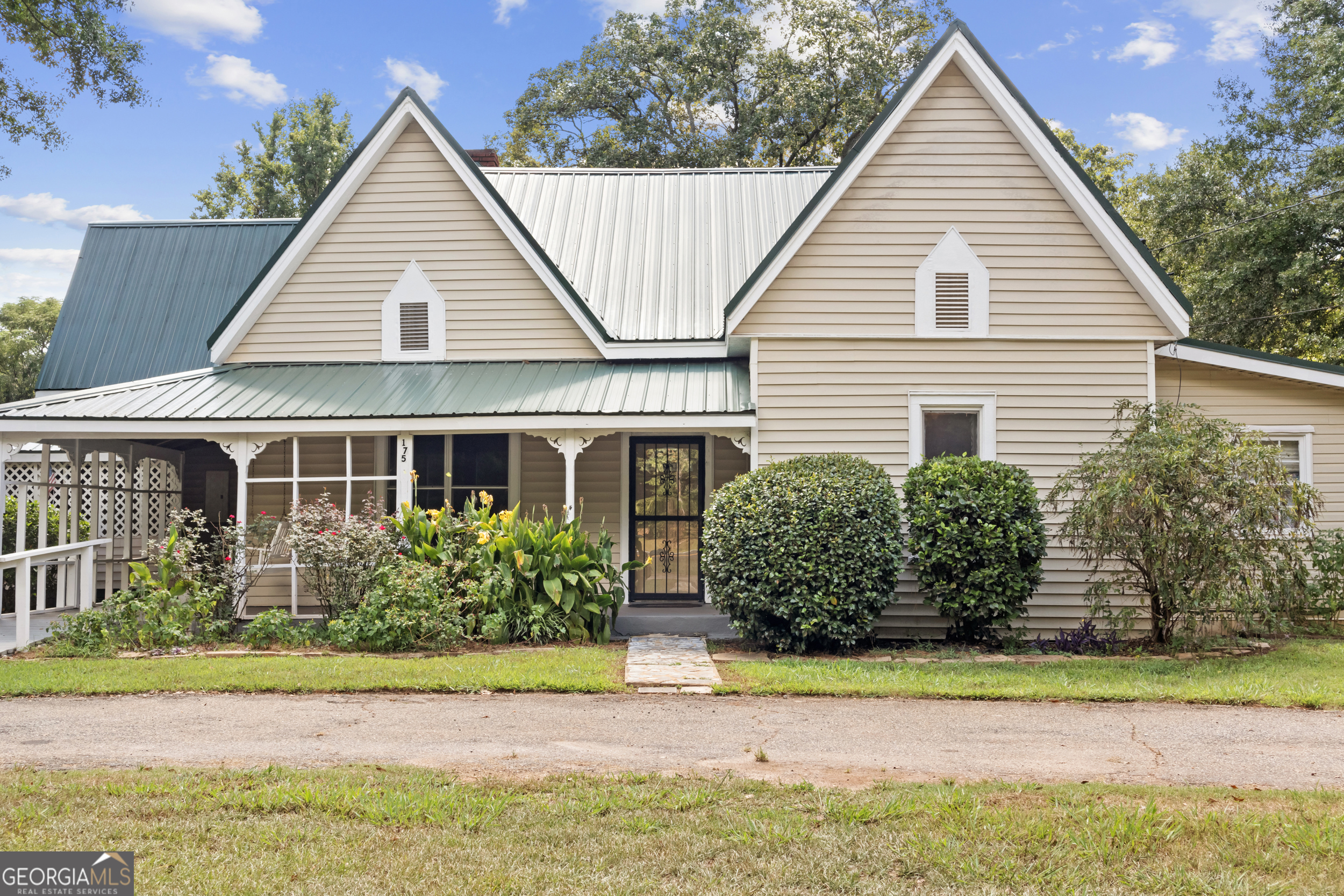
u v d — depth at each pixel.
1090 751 6.92
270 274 14.27
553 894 4.51
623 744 7.04
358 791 5.79
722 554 10.99
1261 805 5.70
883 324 12.70
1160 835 5.19
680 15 35.09
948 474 11.34
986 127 12.76
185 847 5.01
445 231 14.41
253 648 10.74
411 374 13.89
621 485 14.38
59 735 7.20
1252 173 25.86
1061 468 12.62
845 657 10.84
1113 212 12.45
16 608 12.56
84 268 17.86
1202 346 13.50
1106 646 11.56
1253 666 9.89
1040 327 12.69
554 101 35.09
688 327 14.25
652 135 35.12
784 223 16.25
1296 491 10.59
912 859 4.90
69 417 12.04
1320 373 13.38
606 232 16.08
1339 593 12.80
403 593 10.80
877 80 32.72
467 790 5.89
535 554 11.56
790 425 12.67
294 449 12.61
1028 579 11.30
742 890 4.59
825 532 10.69
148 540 12.62
